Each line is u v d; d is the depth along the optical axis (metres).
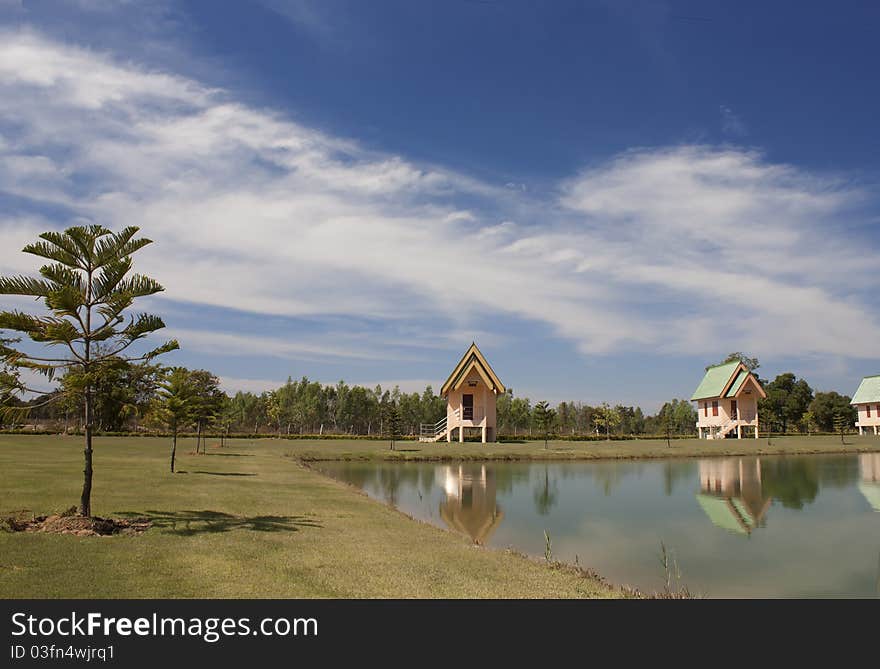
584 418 87.06
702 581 11.16
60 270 11.77
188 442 45.44
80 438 46.31
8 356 11.55
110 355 12.48
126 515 13.08
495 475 30.22
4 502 13.71
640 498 22.20
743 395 61.22
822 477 29.62
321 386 81.50
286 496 17.81
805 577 11.50
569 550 13.68
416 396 83.31
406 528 13.87
